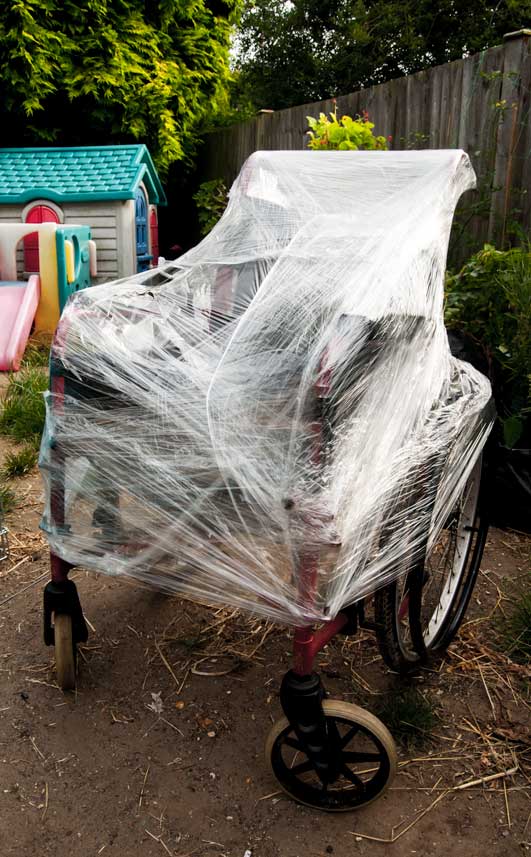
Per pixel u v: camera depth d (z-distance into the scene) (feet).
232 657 8.41
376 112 20.29
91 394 6.44
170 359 6.36
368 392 5.72
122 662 8.26
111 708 7.55
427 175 8.30
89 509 6.72
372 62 48.80
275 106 54.19
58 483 6.72
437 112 17.84
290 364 5.83
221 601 6.09
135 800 6.45
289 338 5.99
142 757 6.93
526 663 8.46
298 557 5.48
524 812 6.46
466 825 6.32
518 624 8.96
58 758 6.88
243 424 5.72
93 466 6.46
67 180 25.75
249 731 7.31
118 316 6.89
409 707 7.47
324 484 5.36
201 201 30.19
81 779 6.65
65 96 32.81
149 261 28.66
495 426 11.30
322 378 5.28
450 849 6.08
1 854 5.90
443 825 6.32
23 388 15.93
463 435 7.20
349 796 6.44
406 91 18.93
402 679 8.12
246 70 54.85
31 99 31.17
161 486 6.12
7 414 15.16
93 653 8.39
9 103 31.73
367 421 5.74
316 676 6.10
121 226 25.23
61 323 6.64
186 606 9.34
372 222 7.67
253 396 5.79
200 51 35.01
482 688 8.04
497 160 15.85
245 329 6.19
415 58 47.60
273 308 6.23
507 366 11.56
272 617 5.83
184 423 5.99
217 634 8.81
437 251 7.46
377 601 6.46
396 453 6.13
